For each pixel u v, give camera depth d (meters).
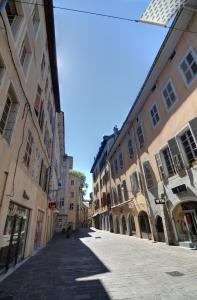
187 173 10.34
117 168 24.38
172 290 4.49
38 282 5.57
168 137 12.37
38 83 11.12
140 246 12.22
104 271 6.61
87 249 12.40
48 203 18.05
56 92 19.75
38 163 12.60
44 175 15.50
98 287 4.98
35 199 11.68
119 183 23.22
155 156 13.97
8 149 6.63
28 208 10.12
